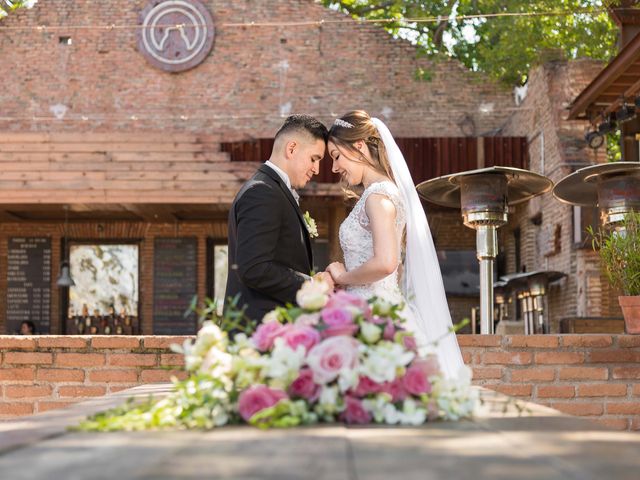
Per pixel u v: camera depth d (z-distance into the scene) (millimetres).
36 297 16969
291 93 16578
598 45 16328
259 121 16531
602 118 11531
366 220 3713
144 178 13867
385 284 3660
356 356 1981
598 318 9891
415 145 14523
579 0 16375
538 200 14039
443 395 2039
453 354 3826
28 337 5359
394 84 16547
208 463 1327
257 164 13898
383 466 1287
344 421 2006
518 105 16141
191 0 16562
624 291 5473
